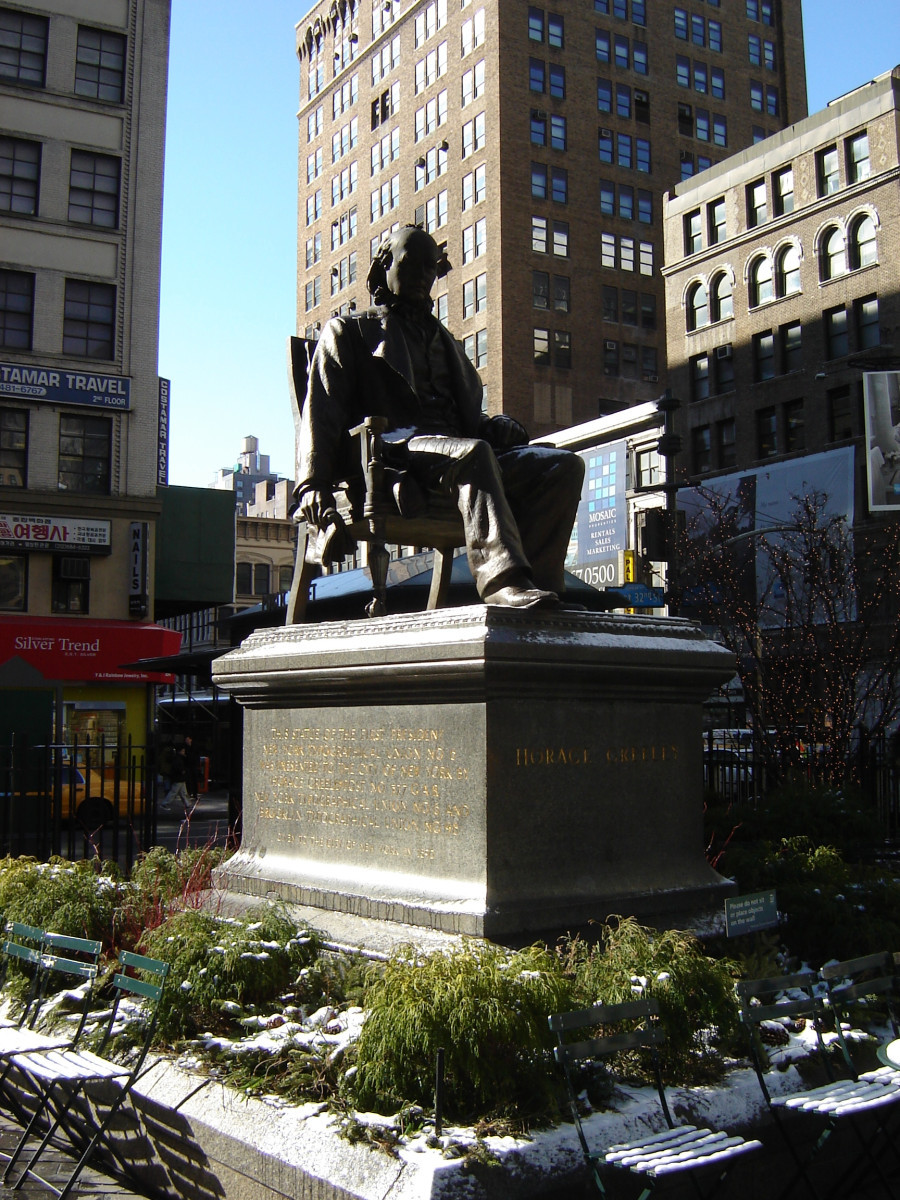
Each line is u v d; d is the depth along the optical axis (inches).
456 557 542.3
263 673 275.7
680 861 251.8
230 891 279.6
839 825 383.9
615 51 2554.1
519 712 227.3
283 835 275.3
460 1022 169.6
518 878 222.8
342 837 256.2
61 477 1315.2
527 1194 156.7
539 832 227.1
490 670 219.0
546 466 265.3
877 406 1182.3
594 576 1771.7
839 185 1664.6
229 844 375.6
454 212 2475.4
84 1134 215.8
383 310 293.6
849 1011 224.7
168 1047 211.5
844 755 562.3
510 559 237.5
